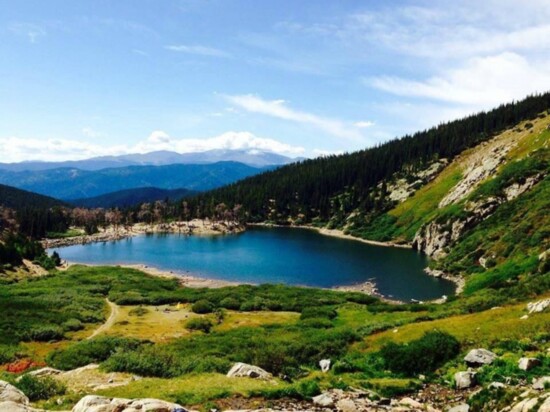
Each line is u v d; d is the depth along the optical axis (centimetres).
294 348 4281
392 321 5738
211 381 2525
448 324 4403
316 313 7662
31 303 8250
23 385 2338
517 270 8206
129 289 10300
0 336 6034
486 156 18812
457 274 11262
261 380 2628
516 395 1761
